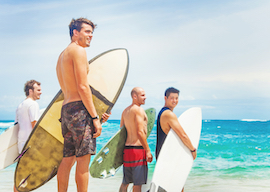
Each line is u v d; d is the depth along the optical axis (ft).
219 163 21.66
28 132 10.72
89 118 7.02
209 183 14.29
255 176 16.28
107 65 8.81
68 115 6.97
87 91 6.86
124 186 9.89
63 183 7.19
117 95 8.52
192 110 10.43
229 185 13.78
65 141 7.29
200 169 18.83
